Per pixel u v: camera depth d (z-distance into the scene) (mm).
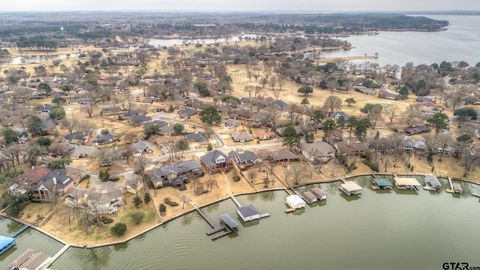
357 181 116000
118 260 79312
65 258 78188
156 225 88812
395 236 89000
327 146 127438
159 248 82875
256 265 78062
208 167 113500
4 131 127312
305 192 106000
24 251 80438
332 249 83688
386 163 120188
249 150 131125
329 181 113312
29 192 95188
